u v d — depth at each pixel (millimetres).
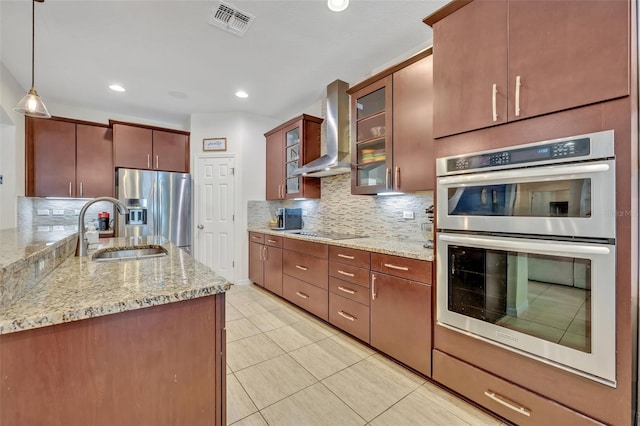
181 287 1043
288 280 3320
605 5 1148
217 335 1094
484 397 1542
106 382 899
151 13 2016
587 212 1189
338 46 2457
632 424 1115
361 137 2715
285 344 2379
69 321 823
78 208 3826
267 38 2334
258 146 4348
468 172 1583
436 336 1787
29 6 1916
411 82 2199
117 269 1329
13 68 2744
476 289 1571
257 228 4230
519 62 1384
